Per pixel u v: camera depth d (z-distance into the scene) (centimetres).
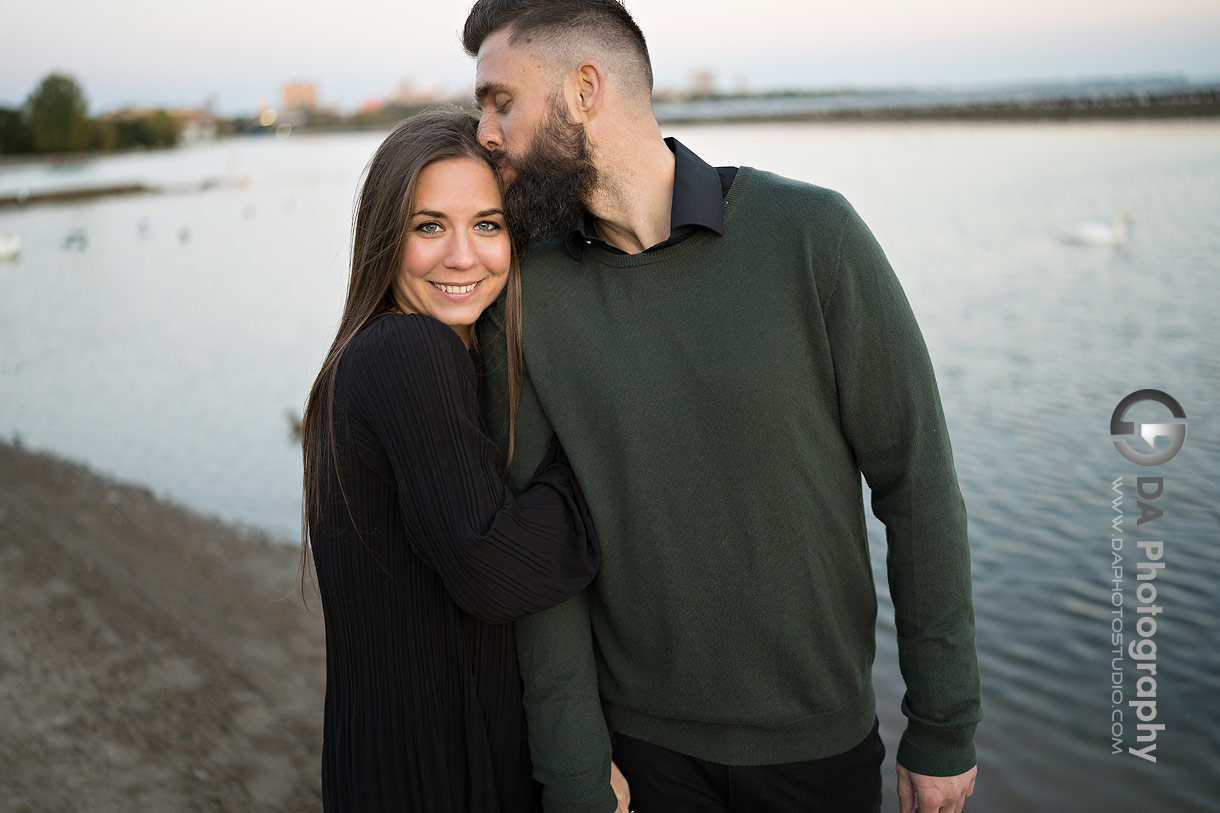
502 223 151
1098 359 880
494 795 152
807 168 3362
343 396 142
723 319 145
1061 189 2289
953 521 148
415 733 146
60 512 645
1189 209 1836
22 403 1046
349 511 144
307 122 14638
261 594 485
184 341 1374
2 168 7862
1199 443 653
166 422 949
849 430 150
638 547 151
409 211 146
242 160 8850
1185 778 325
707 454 147
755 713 152
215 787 307
